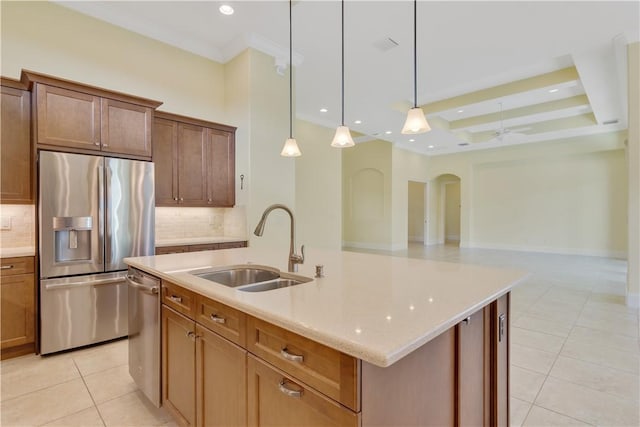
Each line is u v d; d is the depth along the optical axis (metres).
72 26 3.20
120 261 2.98
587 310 3.74
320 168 7.01
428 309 1.13
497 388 1.52
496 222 9.48
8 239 2.92
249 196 3.92
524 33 3.68
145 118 3.20
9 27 2.87
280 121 4.23
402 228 9.42
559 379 2.29
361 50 4.10
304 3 3.21
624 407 1.97
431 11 3.29
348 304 1.19
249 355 1.23
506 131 7.01
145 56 3.66
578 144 7.85
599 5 3.17
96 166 2.85
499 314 1.54
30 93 2.76
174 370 1.73
